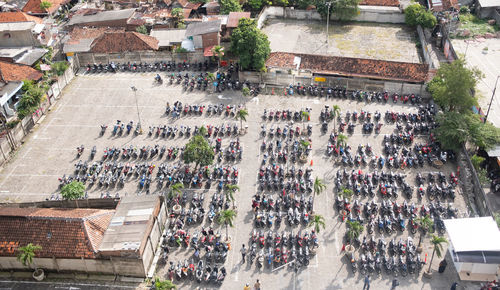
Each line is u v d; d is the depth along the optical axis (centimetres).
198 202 6956
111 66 10606
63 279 6044
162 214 6662
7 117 9169
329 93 9488
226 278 5969
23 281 6025
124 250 5750
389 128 8562
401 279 5884
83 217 6041
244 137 8450
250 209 6981
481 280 5838
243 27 9819
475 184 7050
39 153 8250
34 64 10681
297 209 6725
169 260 6247
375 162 7738
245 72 9956
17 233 6028
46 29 12081
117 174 7588
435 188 7056
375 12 12781
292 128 8506
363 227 6550
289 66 9931
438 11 12431
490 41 11619
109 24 11988
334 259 6188
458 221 6044
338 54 11250
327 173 7588
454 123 7619
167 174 7556
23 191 7450
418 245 6259
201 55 10719
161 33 11444
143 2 13588
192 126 8769
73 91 10000
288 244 6353
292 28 12725
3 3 13688
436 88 8656
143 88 10006
